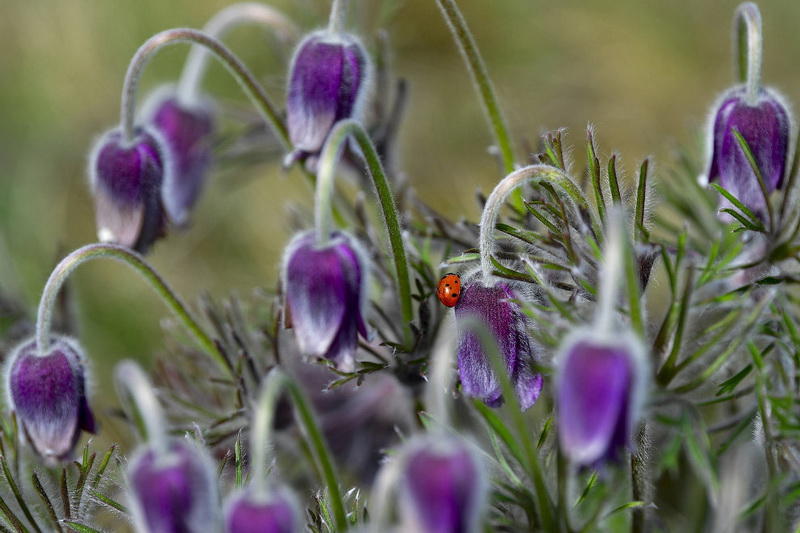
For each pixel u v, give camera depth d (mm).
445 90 845
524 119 843
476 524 524
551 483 589
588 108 850
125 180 624
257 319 681
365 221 659
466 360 575
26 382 588
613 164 590
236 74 634
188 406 654
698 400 604
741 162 598
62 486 595
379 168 591
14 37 902
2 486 617
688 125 774
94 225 845
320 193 575
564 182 578
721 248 639
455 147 828
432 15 847
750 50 598
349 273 575
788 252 608
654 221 662
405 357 617
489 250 572
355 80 612
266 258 805
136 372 541
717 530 606
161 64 877
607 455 530
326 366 617
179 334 676
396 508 559
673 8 864
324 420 650
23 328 706
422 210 656
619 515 604
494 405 574
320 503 594
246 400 631
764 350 609
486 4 865
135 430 644
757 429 604
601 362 526
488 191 806
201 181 703
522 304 574
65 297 681
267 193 812
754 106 598
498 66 866
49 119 887
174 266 805
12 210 854
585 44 865
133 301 795
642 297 589
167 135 693
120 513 611
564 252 600
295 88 613
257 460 529
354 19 729
